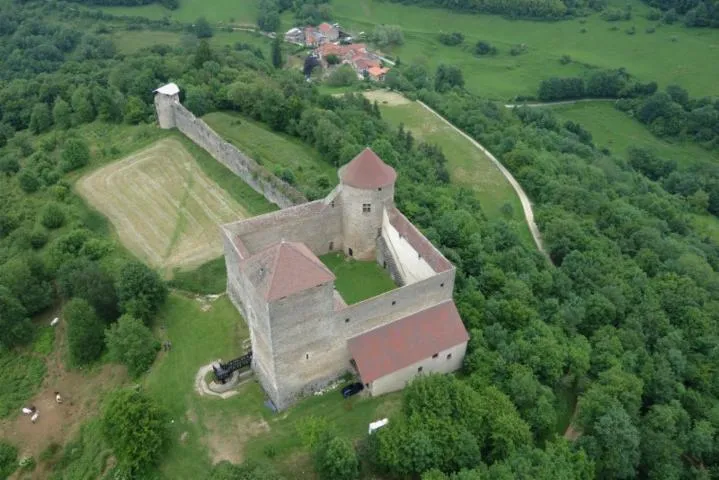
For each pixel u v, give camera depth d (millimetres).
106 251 81000
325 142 104938
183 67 133375
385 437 53781
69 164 103375
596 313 80562
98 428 62219
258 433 57875
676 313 87312
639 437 63406
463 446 53875
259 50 198625
